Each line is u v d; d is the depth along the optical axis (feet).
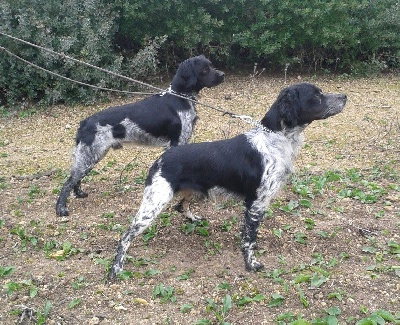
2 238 9.03
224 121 14.79
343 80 19.12
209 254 8.57
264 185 7.96
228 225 9.29
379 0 19.52
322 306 7.37
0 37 15.83
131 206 10.09
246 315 7.29
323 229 9.12
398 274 7.89
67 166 12.16
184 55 19.43
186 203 9.20
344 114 15.17
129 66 17.38
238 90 17.79
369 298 7.49
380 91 17.54
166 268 8.26
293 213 9.59
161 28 18.35
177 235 9.07
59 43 16.30
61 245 8.85
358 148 12.67
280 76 19.60
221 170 8.03
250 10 18.76
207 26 18.30
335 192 10.39
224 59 19.83
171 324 7.22
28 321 7.26
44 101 16.53
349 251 8.55
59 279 8.02
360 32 19.44
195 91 10.48
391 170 11.31
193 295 7.68
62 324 7.22
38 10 16.71
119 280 7.96
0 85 16.30
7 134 14.35
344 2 18.86
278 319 7.16
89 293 7.75
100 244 8.88
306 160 12.09
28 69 16.14
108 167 11.97
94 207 10.14
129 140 10.27
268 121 8.08
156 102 10.33
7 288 7.77
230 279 7.97
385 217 9.46
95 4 17.04
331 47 19.63
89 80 16.61
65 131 14.48
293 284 7.75
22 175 11.66
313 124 14.38
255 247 8.53
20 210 10.00
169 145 10.47
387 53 20.25
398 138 13.12
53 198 10.50
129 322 7.26
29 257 8.59
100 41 16.90
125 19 17.99
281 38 18.67
